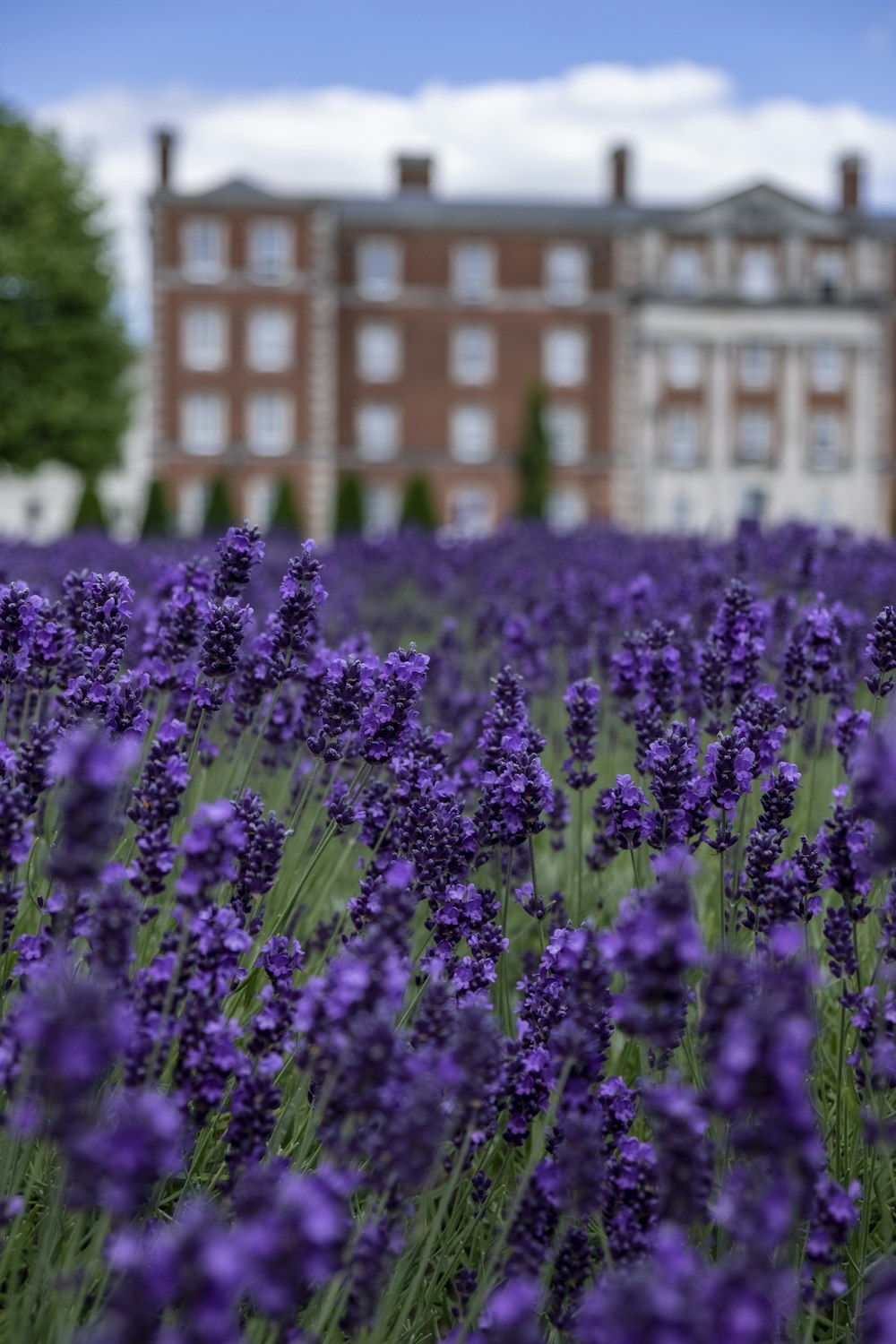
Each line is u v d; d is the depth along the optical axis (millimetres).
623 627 6121
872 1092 2336
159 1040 1849
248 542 3330
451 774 3852
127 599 3203
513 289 49656
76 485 63906
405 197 50281
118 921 1746
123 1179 1345
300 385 47938
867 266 50406
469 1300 2227
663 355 49594
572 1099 2074
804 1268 2117
